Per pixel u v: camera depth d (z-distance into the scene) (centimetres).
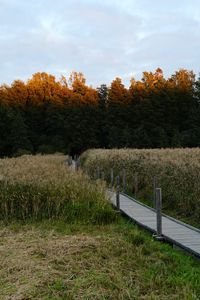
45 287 661
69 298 626
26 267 739
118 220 1242
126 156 2559
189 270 763
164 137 7056
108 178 2475
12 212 1217
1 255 820
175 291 669
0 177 1317
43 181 1304
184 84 7900
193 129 7000
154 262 808
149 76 8369
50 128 7894
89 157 3653
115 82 8106
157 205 1002
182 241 920
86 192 1319
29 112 8131
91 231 1091
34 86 8369
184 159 1781
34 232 1044
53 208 1233
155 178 1661
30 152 6619
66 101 8312
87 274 716
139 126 7506
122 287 664
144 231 1103
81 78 8725
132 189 2023
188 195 1394
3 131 7162
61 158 3791
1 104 7731
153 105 7669
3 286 664
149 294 653
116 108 7956
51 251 835
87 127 7900
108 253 836
